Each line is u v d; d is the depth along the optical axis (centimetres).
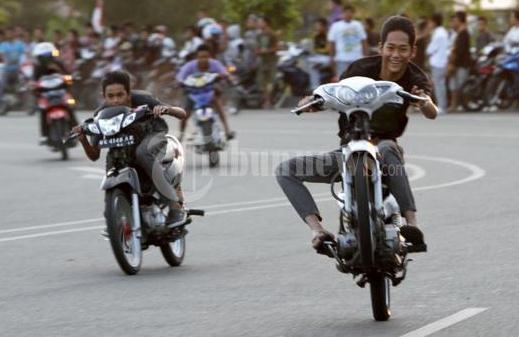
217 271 2134
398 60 1703
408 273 2044
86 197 3375
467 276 2000
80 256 2362
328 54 6406
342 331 1622
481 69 5888
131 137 2125
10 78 7506
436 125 5244
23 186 3669
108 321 1725
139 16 10481
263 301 1844
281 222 2748
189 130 5172
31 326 1708
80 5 10962
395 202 1661
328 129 5297
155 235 2159
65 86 4409
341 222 1638
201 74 4012
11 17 11469
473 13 7706
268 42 6762
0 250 2458
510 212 2764
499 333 1580
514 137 4619
